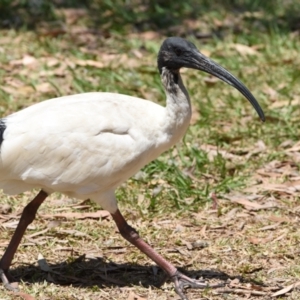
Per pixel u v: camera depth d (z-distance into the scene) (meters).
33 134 9.24
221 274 10.09
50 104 9.59
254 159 13.91
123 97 9.77
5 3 21.56
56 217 11.65
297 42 19.78
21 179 9.34
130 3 22.55
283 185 12.84
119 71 17.59
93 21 21.02
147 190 12.59
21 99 15.93
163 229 11.41
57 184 9.34
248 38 19.77
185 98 9.66
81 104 9.49
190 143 14.22
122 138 9.38
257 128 14.97
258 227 11.55
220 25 21.03
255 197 12.50
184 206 12.13
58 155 9.26
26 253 10.58
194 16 21.61
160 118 9.58
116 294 9.52
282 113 15.52
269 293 9.61
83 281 9.87
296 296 9.54
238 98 16.19
